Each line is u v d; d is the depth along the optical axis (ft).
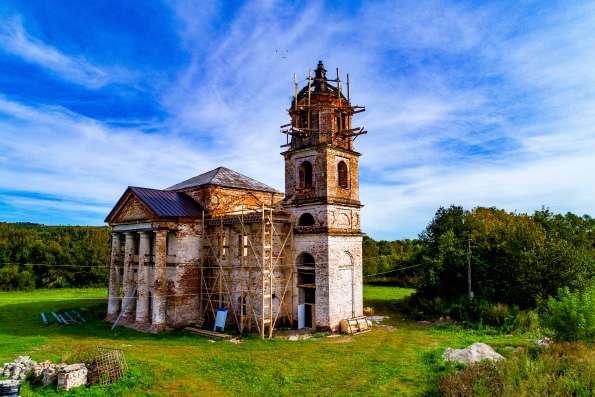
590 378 48.93
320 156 94.22
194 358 68.23
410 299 128.57
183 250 99.96
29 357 65.92
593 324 64.49
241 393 52.19
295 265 96.37
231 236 101.40
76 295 185.16
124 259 110.73
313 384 55.36
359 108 97.66
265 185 129.90
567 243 107.45
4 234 233.96
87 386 53.11
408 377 57.31
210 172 124.67
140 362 63.16
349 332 88.63
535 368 53.06
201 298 100.63
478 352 64.23
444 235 121.70
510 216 154.81
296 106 95.50
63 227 257.75
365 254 238.07
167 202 103.96
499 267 109.60
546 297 100.07
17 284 212.43
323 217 92.07
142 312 98.84
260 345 78.07
